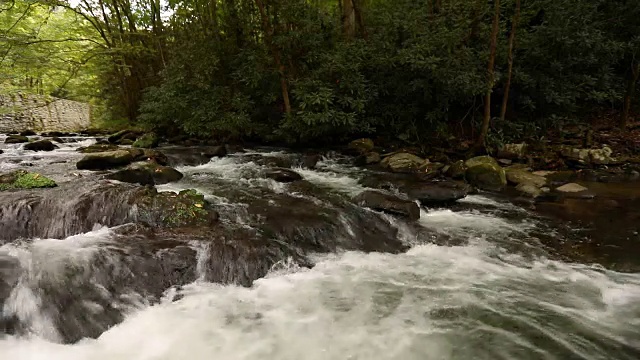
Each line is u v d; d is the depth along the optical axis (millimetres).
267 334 3125
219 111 10781
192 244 4152
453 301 3596
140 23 16594
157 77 16328
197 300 3590
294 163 9172
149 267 3729
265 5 10102
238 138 11867
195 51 10898
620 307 3438
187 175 7820
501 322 3256
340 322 3291
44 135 15430
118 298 3404
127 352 2889
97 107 25781
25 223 4598
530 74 9445
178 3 13133
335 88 9695
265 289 3828
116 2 15562
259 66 10000
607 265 4223
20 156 9328
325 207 5609
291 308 3504
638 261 4270
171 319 3307
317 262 4418
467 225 5473
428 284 3930
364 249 4762
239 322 3287
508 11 9875
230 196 6168
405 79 9922
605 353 2836
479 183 7305
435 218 5758
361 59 9617
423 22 9383
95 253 3764
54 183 5832
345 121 9133
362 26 11867
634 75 8953
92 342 2986
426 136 10258
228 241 4289
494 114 10398
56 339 2969
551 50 9148
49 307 3129
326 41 10453
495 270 4211
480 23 9477
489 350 2906
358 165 9250
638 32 9078
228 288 3811
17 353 2758
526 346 2939
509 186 7312
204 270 3895
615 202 6156
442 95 9508
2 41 11484
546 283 3896
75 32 16266
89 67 17047
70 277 3420
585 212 5824
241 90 11289
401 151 9641
